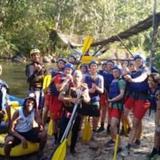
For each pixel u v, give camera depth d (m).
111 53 20.48
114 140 5.62
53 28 26.28
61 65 6.39
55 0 26.91
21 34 23.89
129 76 5.22
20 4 23.73
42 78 6.42
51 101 5.88
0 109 5.59
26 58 22.92
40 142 5.38
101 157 5.26
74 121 5.24
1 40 22.42
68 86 5.36
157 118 5.02
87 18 28.47
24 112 5.29
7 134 5.54
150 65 7.88
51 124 6.11
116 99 5.46
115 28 29.88
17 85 12.31
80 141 5.91
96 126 6.33
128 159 5.12
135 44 22.23
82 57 6.26
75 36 25.84
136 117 5.38
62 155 4.92
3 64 19.59
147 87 5.29
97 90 5.57
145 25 8.56
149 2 34.41
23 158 5.36
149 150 5.42
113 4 29.98
